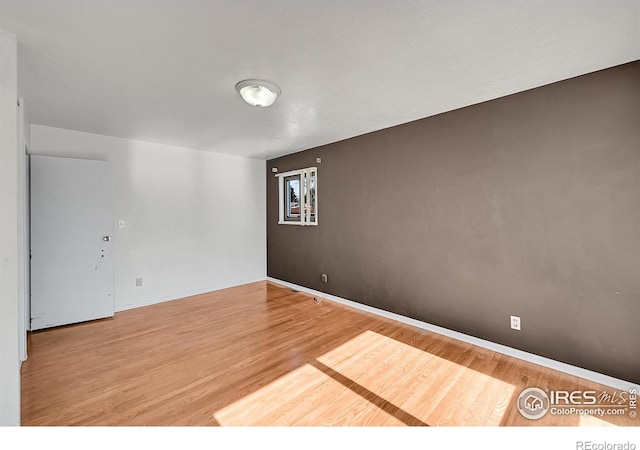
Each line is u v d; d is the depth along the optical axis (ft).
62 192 11.04
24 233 9.16
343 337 9.88
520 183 8.32
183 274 14.87
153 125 11.21
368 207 12.48
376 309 12.21
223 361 8.28
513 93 8.43
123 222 12.96
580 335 7.38
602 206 7.06
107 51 6.23
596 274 7.15
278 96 8.56
